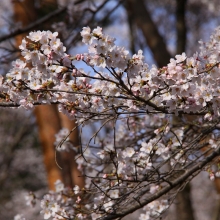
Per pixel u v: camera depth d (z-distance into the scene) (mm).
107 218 4664
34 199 6301
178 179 4840
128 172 4922
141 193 5176
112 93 3996
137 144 5691
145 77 3887
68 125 10250
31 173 20078
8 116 18516
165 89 4055
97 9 9125
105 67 3754
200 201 18531
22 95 3967
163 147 4941
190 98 3967
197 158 5008
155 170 4738
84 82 4027
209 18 18281
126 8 14742
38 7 11797
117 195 4992
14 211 18594
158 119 5730
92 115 4113
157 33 10938
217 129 5219
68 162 9805
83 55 3721
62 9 9305
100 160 5699
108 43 3633
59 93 4051
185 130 5586
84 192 5148
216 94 3988
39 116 10164
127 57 3746
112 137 6281
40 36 3654
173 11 18484
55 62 3746
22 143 19938
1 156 18656
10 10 15320
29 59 3715
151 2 18594
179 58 3934
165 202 5277
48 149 9945
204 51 4184
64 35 9102
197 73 3910
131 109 4152
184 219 10094
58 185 5898
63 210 5070
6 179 19188
